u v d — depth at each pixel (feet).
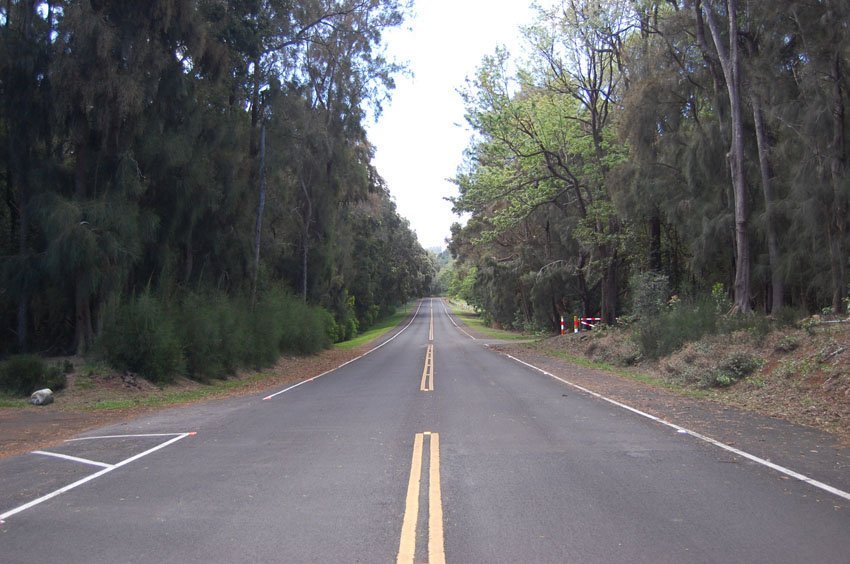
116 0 58.49
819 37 55.88
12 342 65.87
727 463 24.70
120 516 19.21
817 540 16.15
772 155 66.74
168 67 64.23
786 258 61.87
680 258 102.78
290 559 15.44
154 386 57.93
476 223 161.07
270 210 99.76
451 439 30.32
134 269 69.15
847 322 49.39
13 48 56.70
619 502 19.70
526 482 22.24
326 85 112.57
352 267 171.01
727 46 69.97
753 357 50.60
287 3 90.33
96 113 57.21
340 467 25.11
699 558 15.06
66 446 31.81
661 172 80.79
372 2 105.50
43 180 58.95
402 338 174.09
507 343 140.87
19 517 19.35
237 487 22.38
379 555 15.61
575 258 123.44
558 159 103.96
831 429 31.65
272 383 68.69
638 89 80.43
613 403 42.75
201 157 70.90
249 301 87.97
